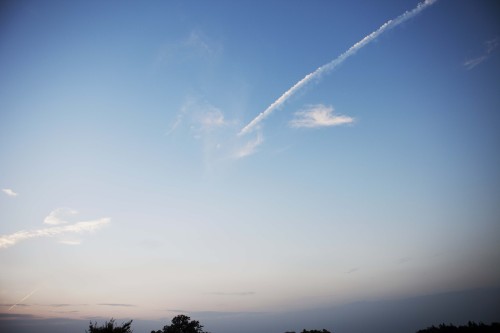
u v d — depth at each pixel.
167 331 45.19
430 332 37.09
